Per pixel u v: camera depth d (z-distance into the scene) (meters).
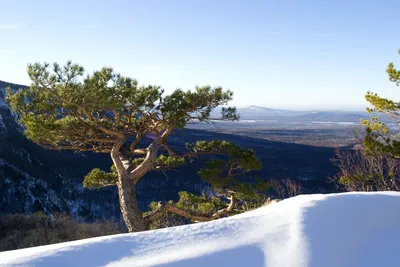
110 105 7.40
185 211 9.95
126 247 2.88
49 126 7.98
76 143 9.43
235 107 9.25
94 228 13.70
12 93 8.44
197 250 2.79
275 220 3.31
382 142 8.12
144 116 9.23
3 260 2.59
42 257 2.63
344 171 10.55
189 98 8.77
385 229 3.21
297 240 2.84
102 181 10.29
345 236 2.98
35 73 6.76
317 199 3.68
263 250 2.77
